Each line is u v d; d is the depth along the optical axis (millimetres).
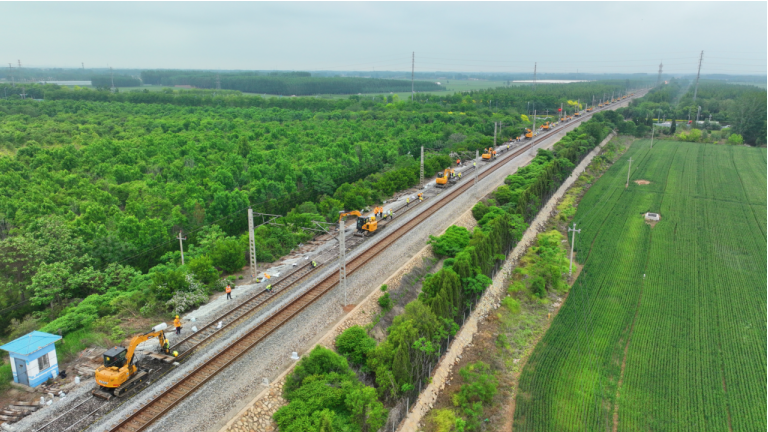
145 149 125750
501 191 90438
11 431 33250
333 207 84312
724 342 52562
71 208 82375
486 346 51938
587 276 68312
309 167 106750
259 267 63344
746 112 169375
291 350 43406
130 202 79312
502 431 40750
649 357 49906
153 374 40094
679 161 138750
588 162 133500
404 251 66000
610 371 47875
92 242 65375
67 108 197750
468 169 117000
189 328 47188
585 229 86688
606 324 56281
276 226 72125
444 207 85750
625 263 72500
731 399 43781
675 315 58125
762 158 142500
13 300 53000
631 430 40344
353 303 51750
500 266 67125
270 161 117750
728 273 69500
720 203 101500
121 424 33938
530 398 44188
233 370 40281
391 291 55375
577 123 195750
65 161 108312
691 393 44688
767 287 65312
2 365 42562
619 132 180250
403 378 40219
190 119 177875
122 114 190875
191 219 79812
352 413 36500
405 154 132750
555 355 50406
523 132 167625
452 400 43562
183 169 106625
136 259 65312
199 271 55656
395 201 93062
